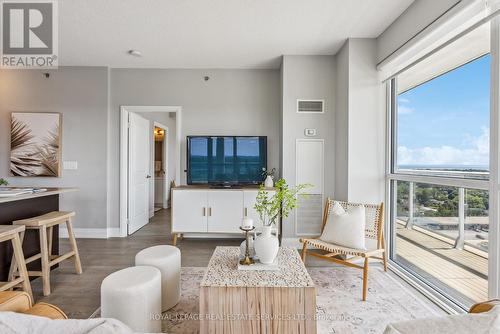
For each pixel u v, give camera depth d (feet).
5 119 13.21
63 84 13.26
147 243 12.40
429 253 7.97
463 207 6.64
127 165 13.89
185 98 13.55
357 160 10.18
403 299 7.34
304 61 11.76
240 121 13.55
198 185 13.24
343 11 8.50
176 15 8.73
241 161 12.69
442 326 2.39
